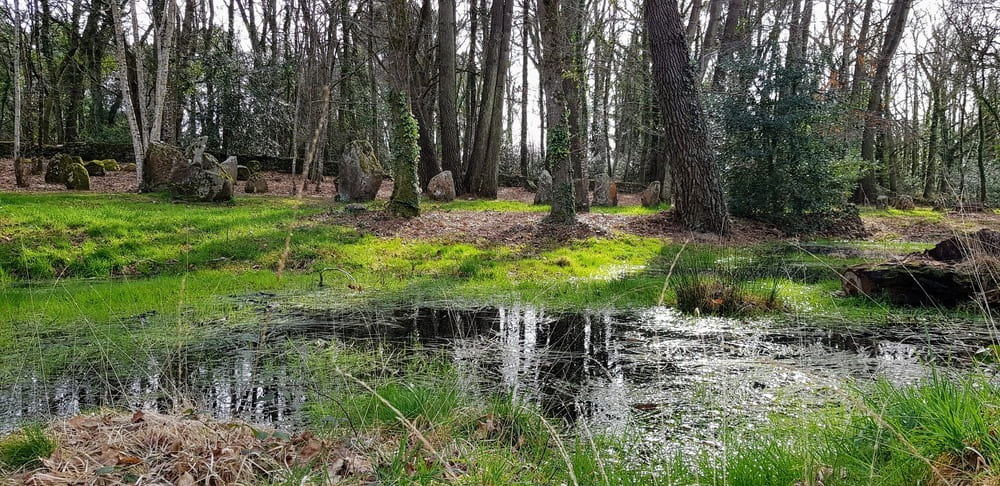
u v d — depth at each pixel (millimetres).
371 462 2738
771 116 15875
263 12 31859
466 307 7328
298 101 21156
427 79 23328
